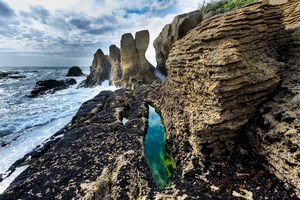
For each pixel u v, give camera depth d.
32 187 12.12
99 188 11.55
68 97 50.62
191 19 41.06
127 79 51.44
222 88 11.41
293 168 9.33
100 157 14.64
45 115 34.28
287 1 21.58
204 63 12.74
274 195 9.42
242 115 12.06
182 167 12.87
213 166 12.05
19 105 42.38
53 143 20.41
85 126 21.03
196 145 12.67
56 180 12.49
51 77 107.62
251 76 11.91
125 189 11.41
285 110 11.23
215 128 11.74
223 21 13.40
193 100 15.05
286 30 15.72
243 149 12.20
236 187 10.30
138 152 15.09
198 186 10.93
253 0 31.69
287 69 13.55
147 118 22.98
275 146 10.42
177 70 17.69
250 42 13.24
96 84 67.62
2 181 15.82
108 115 23.38
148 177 12.62
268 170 10.74
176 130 16.52
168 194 10.88
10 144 22.98
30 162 18.36
